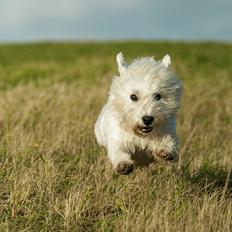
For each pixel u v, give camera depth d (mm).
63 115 19172
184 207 10992
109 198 11555
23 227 10391
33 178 12062
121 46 60875
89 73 35156
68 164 13203
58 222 10594
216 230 10133
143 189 12078
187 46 61406
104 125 12023
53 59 48312
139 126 10578
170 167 13547
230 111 24453
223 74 38844
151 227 9898
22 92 23562
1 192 11523
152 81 10641
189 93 27516
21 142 14656
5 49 57250
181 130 19297
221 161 14891
